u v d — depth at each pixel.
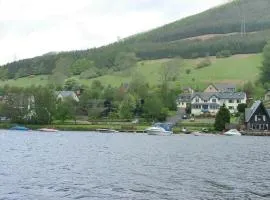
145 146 107.31
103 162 70.12
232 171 60.34
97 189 45.53
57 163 68.12
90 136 153.00
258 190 45.81
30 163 67.56
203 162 71.19
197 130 188.62
